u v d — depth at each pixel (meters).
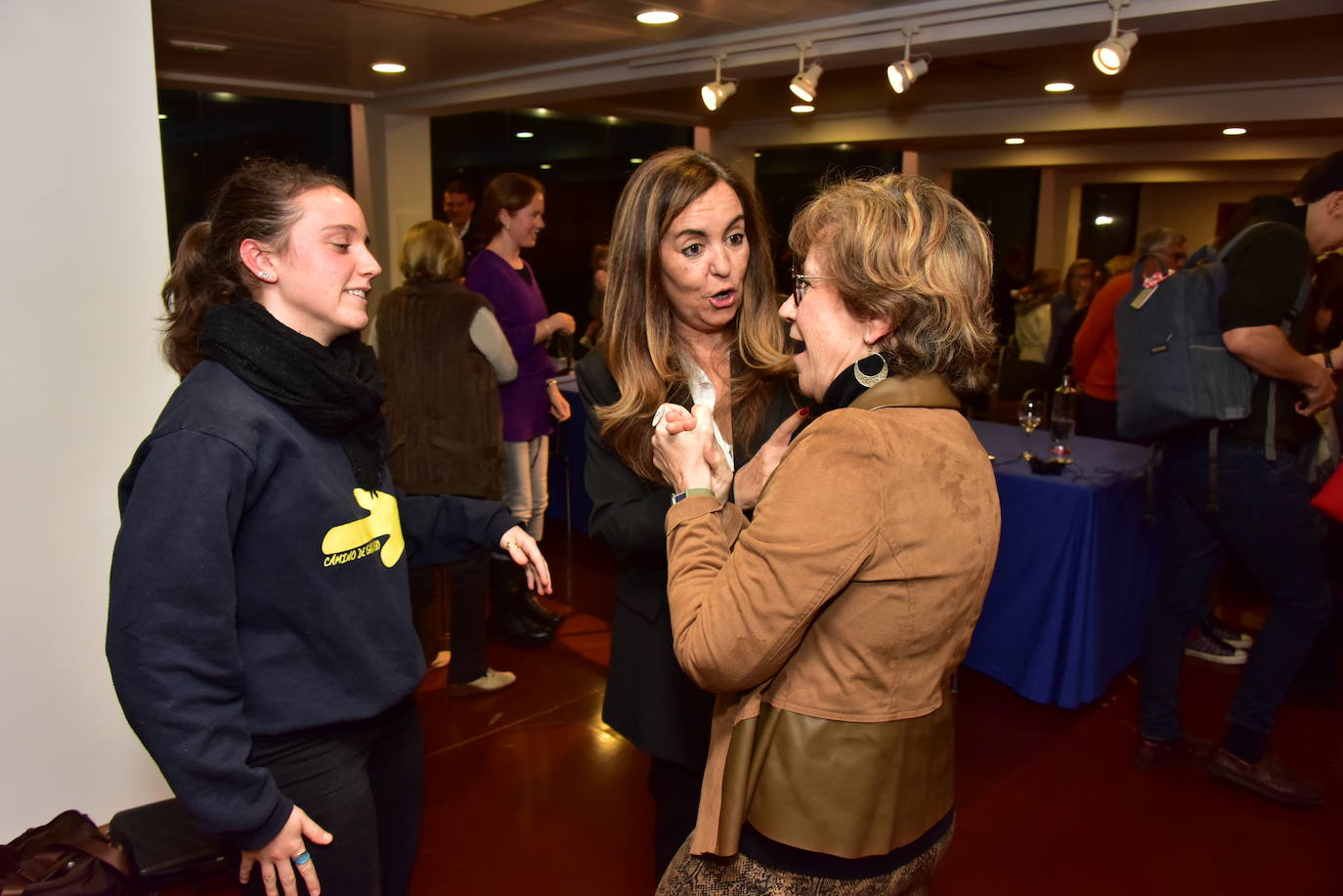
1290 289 1.97
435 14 3.25
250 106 5.30
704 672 0.90
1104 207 11.98
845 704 0.89
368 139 5.66
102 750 1.99
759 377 1.40
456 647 2.73
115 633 0.98
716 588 0.90
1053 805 2.24
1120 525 2.59
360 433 1.23
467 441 2.69
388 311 2.67
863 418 0.89
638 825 2.15
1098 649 2.53
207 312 1.13
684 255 1.29
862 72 5.06
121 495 1.10
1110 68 2.77
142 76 1.82
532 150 6.53
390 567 1.24
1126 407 2.25
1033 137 7.24
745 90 5.82
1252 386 2.05
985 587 0.93
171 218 5.11
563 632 3.23
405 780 1.36
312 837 1.11
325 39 3.74
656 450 1.08
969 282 0.93
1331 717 2.67
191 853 1.82
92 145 1.79
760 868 0.96
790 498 0.86
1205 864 2.03
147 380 1.91
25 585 1.86
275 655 1.12
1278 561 2.13
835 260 0.93
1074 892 1.93
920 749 0.93
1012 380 7.04
